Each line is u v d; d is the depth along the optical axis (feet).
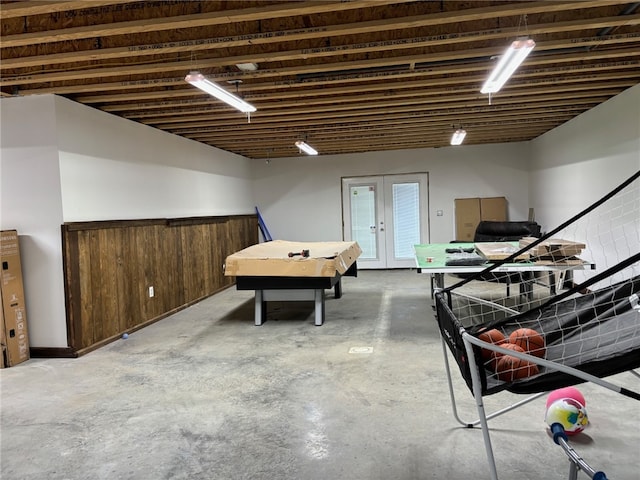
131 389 10.54
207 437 8.13
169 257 18.53
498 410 8.87
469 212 27.68
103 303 14.37
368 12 9.10
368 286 23.59
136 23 8.59
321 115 17.43
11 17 8.56
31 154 12.93
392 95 14.85
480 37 9.82
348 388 10.16
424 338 13.91
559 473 6.68
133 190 16.57
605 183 16.85
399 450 7.47
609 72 13.47
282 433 8.18
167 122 17.34
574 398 7.85
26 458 7.62
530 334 6.89
